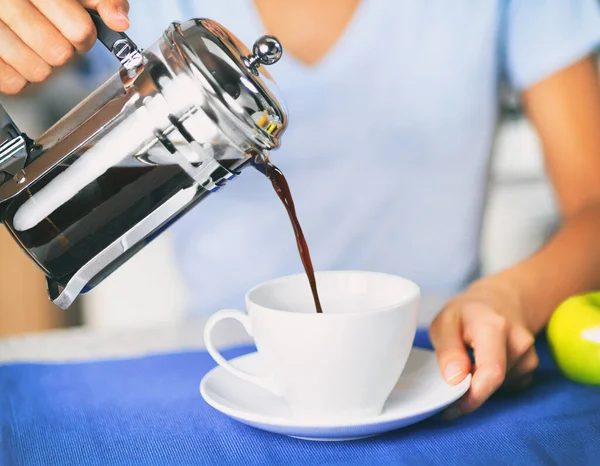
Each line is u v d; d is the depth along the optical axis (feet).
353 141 4.56
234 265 4.62
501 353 2.20
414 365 2.37
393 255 4.74
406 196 4.66
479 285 2.95
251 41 4.43
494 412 2.19
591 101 4.48
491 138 4.76
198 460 1.91
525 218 5.67
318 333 1.88
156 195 2.02
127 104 1.94
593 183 4.31
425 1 4.45
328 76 4.46
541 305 2.93
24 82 2.60
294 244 4.62
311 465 1.86
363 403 2.00
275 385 2.09
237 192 4.53
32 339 3.14
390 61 4.50
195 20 2.01
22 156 2.04
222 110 1.85
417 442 1.99
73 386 2.51
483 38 4.53
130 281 5.27
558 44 4.46
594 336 2.32
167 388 2.47
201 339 3.07
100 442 2.04
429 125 4.60
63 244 2.09
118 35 2.06
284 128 2.01
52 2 2.29
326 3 4.39
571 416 2.14
